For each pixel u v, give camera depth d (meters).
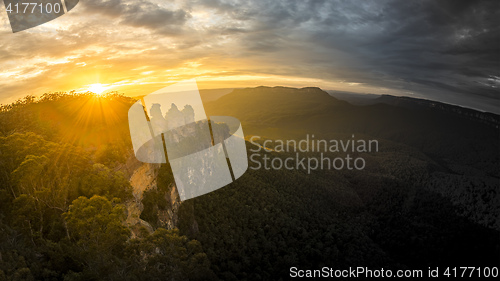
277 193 107.25
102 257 29.73
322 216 109.94
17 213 31.30
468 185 195.62
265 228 83.75
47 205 34.56
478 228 149.88
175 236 39.41
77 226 29.97
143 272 32.97
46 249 30.30
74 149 41.03
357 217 127.19
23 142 38.09
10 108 58.03
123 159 48.59
